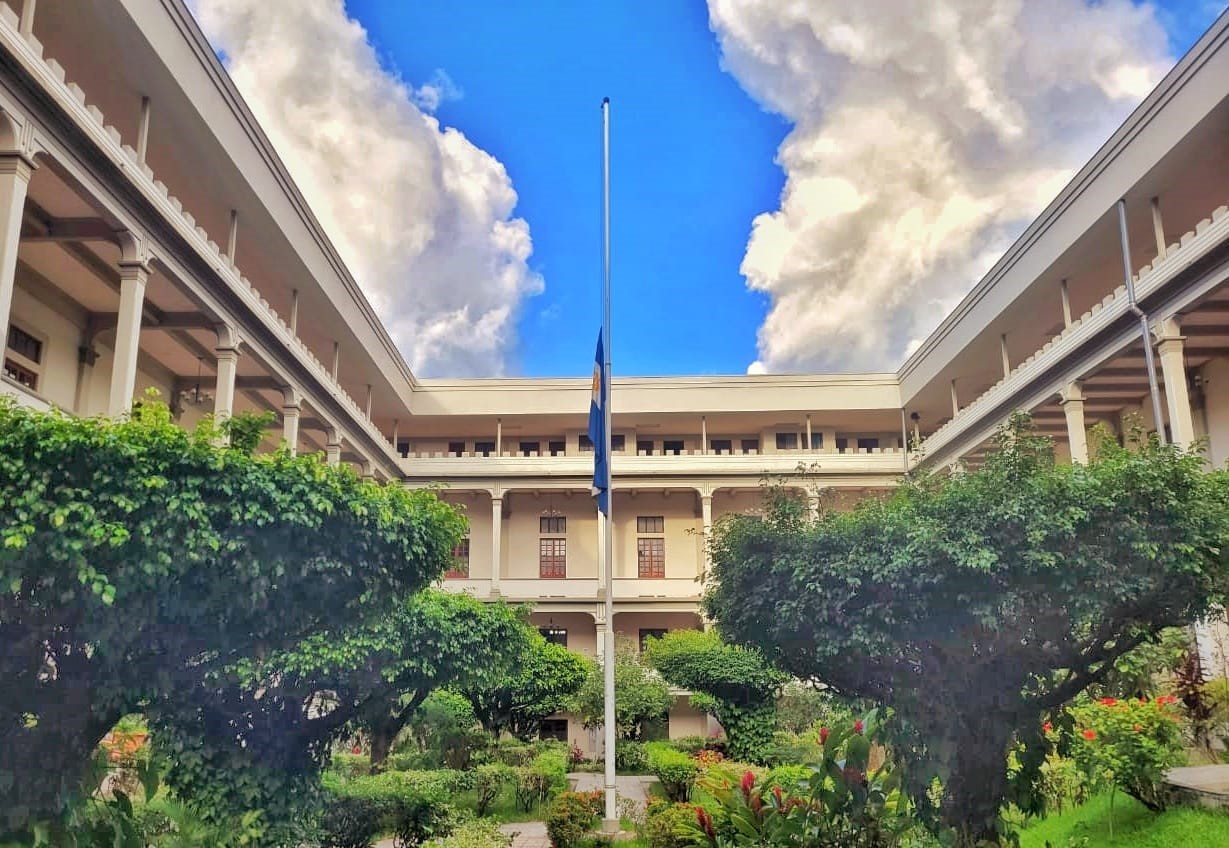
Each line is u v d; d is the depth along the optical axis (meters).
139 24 15.17
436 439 40.16
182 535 5.64
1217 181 19.72
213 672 6.82
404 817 10.51
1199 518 6.41
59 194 15.49
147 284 19.38
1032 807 7.43
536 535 38.16
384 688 11.49
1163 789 9.09
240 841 7.48
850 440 39.25
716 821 9.49
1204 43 17.17
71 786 6.10
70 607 5.62
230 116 18.69
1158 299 19.47
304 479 6.41
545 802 16.14
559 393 37.12
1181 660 11.45
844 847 7.56
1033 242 24.58
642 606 34.94
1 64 12.09
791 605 7.26
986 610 6.46
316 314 27.20
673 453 39.22
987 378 33.00
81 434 5.40
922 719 7.25
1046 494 6.54
